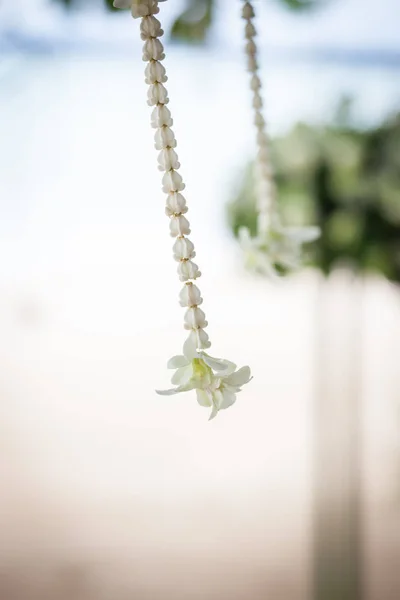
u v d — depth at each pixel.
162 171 0.59
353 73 1.42
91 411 2.66
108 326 2.84
